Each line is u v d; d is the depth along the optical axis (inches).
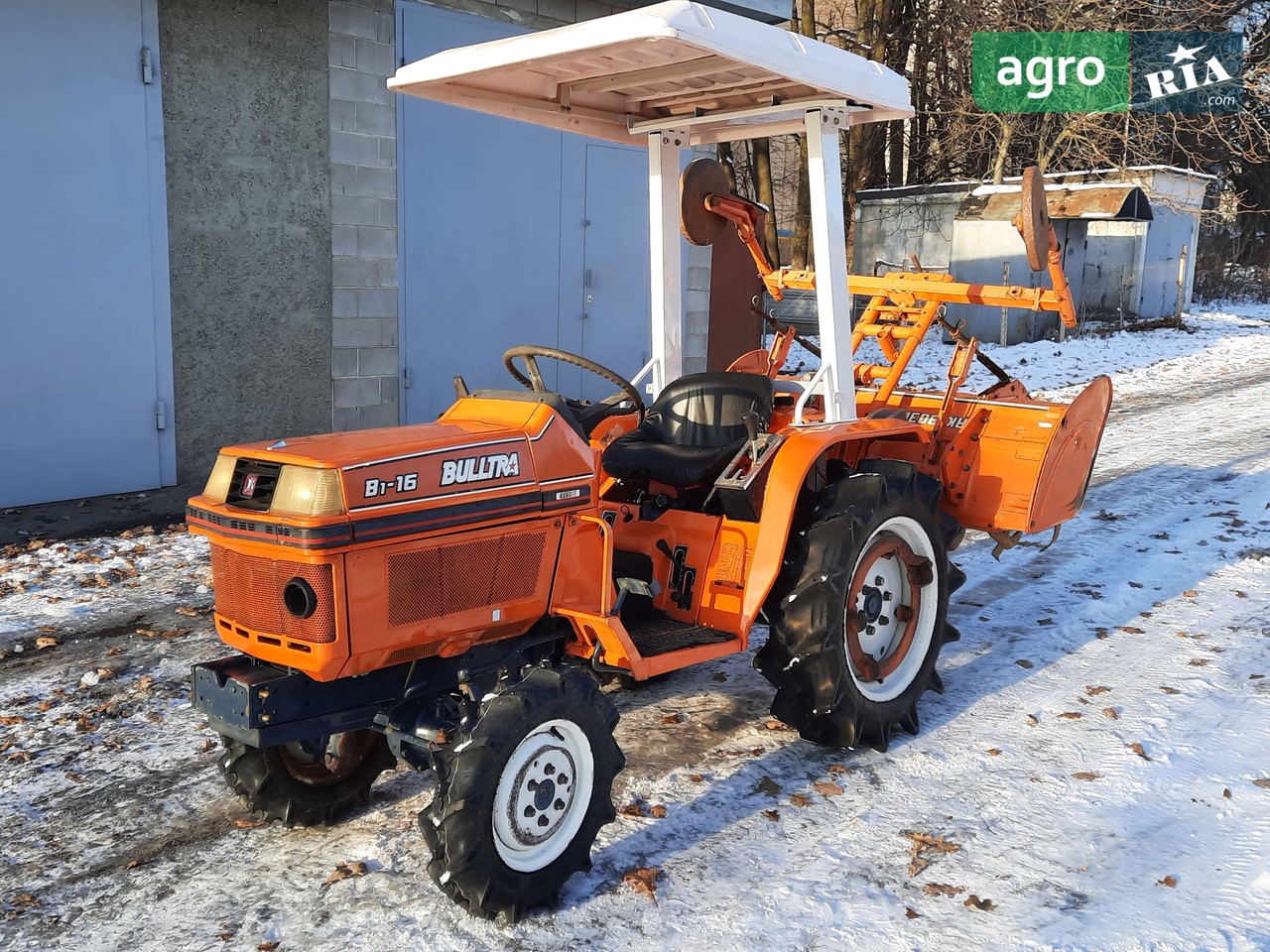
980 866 124.5
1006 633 204.5
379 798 141.7
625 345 422.3
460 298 363.6
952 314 718.5
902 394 204.5
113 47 273.0
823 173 158.4
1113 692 175.6
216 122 296.0
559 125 170.9
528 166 375.6
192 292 297.1
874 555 156.9
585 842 118.6
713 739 160.1
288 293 317.4
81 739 156.4
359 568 110.5
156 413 292.7
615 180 405.4
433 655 123.3
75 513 269.9
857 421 167.0
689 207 187.2
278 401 319.3
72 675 177.6
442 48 347.6
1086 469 195.8
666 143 179.2
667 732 162.4
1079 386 510.9
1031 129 858.1
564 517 129.9
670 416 171.2
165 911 115.2
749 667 190.5
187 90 289.1
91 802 139.0
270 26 303.3
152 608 208.8
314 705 117.7
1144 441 380.2
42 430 272.1
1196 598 221.8
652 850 128.2
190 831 132.5
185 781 145.0
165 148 286.8
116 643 191.5
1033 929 112.0
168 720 163.0
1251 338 688.4
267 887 120.0
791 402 194.1
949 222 778.8
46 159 264.5
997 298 184.5
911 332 197.9
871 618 157.4
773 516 146.6
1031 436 183.5
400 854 127.3
